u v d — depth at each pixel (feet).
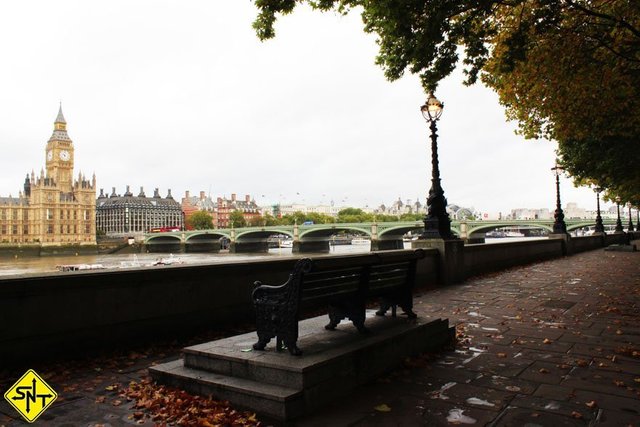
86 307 18.94
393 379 15.30
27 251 481.46
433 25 27.17
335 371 13.57
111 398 13.93
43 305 17.75
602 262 66.80
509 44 32.12
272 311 14.37
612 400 13.37
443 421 11.95
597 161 63.72
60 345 18.17
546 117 51.52
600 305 29.91
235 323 24.73
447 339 20.01
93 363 17.93
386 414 12.42
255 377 13.32
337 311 17.20
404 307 19.43
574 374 15.79
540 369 16.37
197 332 22.93
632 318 25.62
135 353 19.26
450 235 42.63
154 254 472.44
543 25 31.45
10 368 16.81
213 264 23.77
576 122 46.26
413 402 13.26
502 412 12.53
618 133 47.80
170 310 21.83
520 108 50.83
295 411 12.12
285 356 13.66
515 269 56.80
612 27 34.78
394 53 30.94
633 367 16.53
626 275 47.75
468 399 13.50
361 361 14.69
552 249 80.18
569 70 39.47
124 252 497.46
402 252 18.42
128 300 20.30
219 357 14.15
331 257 14.35
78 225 558.97
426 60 30.17
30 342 17.39
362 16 31.32
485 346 19.70
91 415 12.54
